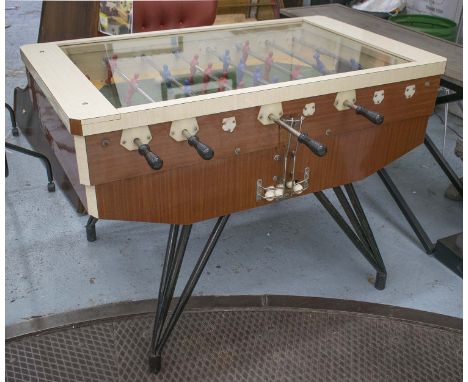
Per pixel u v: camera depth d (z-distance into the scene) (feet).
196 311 6.68
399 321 6.66
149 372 5.90
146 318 6.60
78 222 8.36
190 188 5.20
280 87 5.09
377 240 8.14
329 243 8.08
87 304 6.80
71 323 6.48
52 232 8.11
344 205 6.70
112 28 8.49
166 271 5.62
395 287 7.23
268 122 5.20
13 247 7.75
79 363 5.99
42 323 6.46
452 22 10.87
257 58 6.67
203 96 4.86
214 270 7.44
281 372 5.95
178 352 6.14
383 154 6.30
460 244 7.50
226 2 11.53
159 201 5.11
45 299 6.84
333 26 7.29
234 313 6.68
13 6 19.94
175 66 6.26
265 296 6.97
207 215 5.47
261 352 6.18
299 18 7.51
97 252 7.73
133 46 6.37
